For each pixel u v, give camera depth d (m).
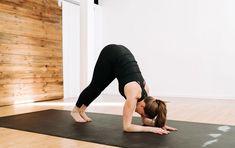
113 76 2.86
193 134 2.54
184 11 6.51
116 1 7.31
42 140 2.42
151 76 6.89
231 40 6.05
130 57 2.75
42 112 3.95
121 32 7.27
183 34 6.53
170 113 3.89
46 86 5.62
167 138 2.39
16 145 2.28
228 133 2.58
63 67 6.14
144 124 2.74
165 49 6.73
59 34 5.95
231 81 6.07
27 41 5.20
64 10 6.12
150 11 6.89
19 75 5.04
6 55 4.80
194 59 6.42
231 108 4.46
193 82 6.43
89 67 5.69
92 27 5.79
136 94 2.46
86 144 2.27
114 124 3.01
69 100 5.68
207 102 5.33
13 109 4.34
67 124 3.04
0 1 4.69
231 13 6.04
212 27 6.23
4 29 4.77
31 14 5.27
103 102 5.30
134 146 2.16
